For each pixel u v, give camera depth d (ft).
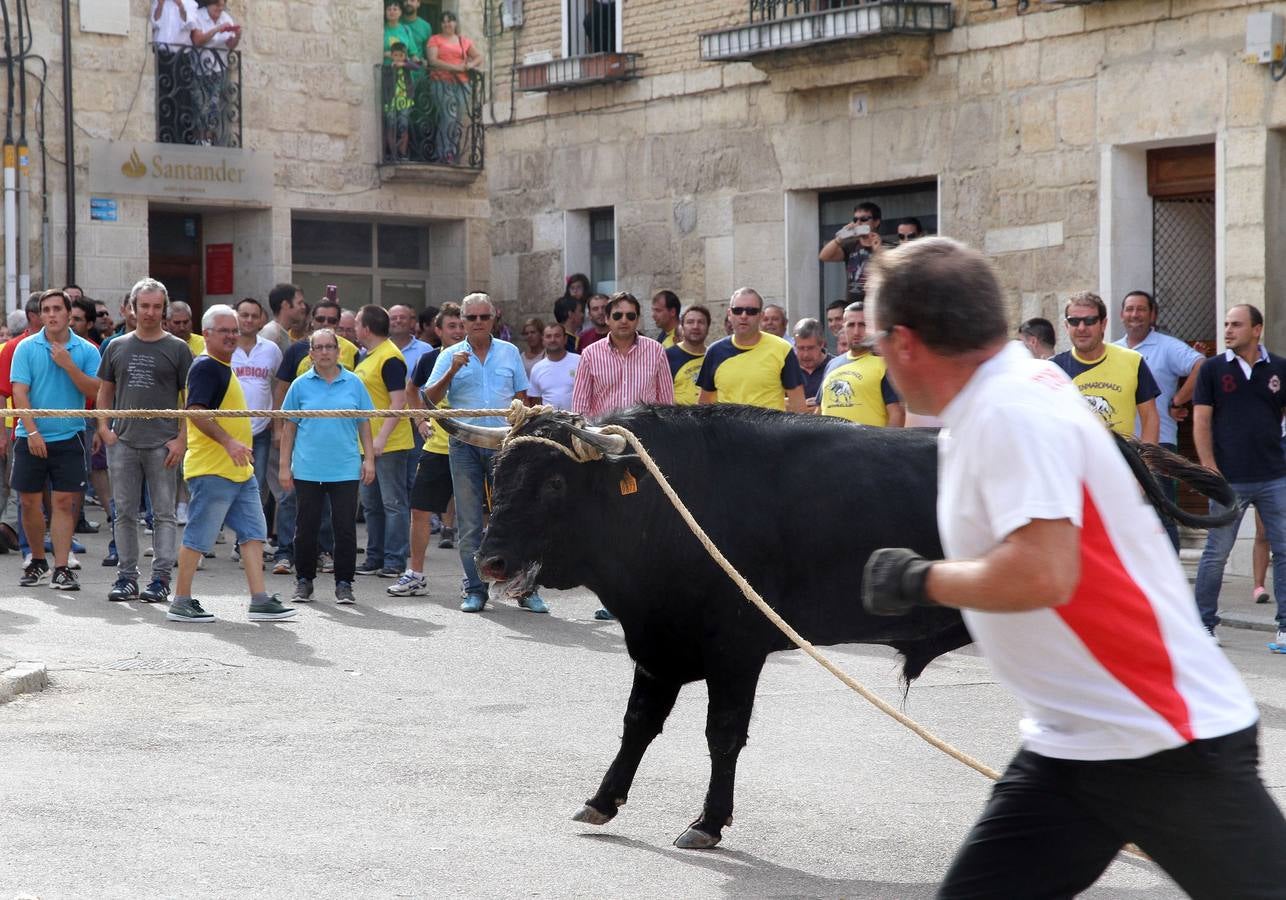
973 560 11.57
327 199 87.20
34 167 78.79
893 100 62.18
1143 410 38.55
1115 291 55.88
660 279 71.20
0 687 31.07
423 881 20.33
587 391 41.27
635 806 24.27
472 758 27.07
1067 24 56.49
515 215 77.82
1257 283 51.80
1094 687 11.62
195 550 40.78
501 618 42.52
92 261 80.59
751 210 67.46
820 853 21.98
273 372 54.03
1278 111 51.16
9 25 77.97
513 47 77.10
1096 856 12.01
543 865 21.17
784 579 21.85
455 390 44.55
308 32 86.33
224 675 34.14
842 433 22.18
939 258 11.93
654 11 70.54
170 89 82.23
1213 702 11.57
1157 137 54.34
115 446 44.42
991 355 11.90
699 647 22.09
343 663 35.83
